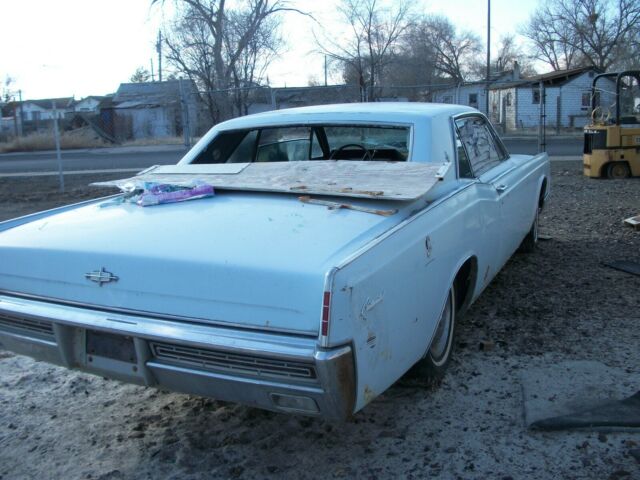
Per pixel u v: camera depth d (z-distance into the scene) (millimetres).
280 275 2395
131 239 2824
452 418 3213
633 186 11203
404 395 3453
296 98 22297
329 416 2404
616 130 12070
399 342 2721
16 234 3166
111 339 2695
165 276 2578
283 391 2371
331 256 2492
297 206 3129
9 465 3004
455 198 3426
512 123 34312
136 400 3631
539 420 3072
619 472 2709
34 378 3936
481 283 3961
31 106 51531
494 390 3469
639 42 38719
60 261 2822
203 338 2434
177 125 33812
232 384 2453
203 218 3037
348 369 2316
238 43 28297
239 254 2547
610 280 5281
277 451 3039
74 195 12789
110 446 3148
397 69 40312
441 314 3193
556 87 33188
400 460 2900
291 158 4684
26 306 2852
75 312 2730
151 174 4121
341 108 4250
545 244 6656
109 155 24328
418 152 3721
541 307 4680
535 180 5664
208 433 3236
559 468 2762
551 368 3672
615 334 4133
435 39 47656
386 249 2604
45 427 3346
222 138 4520
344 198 3180
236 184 3523
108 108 35219
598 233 7160
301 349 2295
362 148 4391
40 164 21531
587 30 43219
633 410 3117
